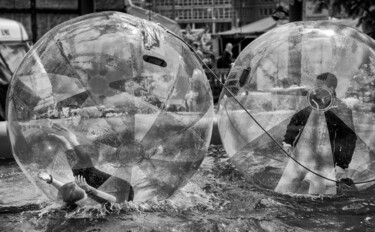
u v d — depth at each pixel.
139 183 4.21
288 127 4.61
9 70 11.77
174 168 4.31
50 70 4.15
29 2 16.14
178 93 4.27
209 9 93.62
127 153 4.09
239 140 4.89
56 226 3.89
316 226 3.87
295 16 11.96
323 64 4.59
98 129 4.05
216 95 13.76
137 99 4.11
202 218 4.05
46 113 4.10
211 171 5.64
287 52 4.73
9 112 4.37
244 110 4.83
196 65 4.58
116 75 4.08
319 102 4.54
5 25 12.21
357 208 4.33
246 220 3.99
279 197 4.66
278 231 3.75
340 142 4.54
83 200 4.18
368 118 4.57
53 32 4.39
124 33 4.25
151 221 3.96
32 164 4.21
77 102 4.06
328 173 4.59
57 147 4.07
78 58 4.11
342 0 11.77
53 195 4.25
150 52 4.24
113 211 4.18
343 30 4.85
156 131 4.16
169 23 17.30
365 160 4.60
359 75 4.58
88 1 11.09
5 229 3.86
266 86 4.75
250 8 52.91
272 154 4.70
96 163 4.07
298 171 4.64
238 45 24.17
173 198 4.55
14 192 4.88
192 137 4.37
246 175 5.01
